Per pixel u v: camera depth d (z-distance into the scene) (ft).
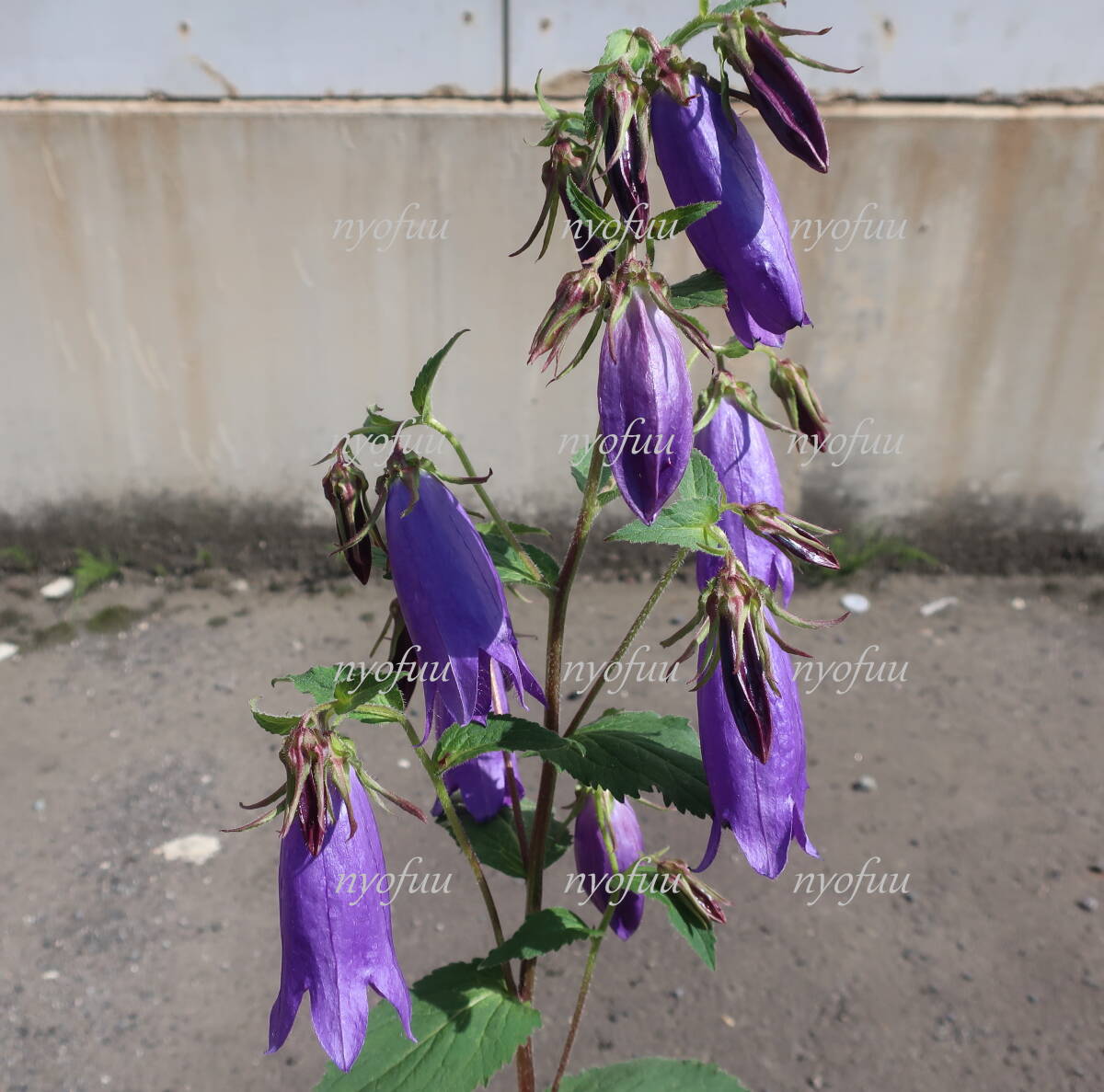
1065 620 2.91
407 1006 0.80
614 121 0.74
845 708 2.51
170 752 2.32
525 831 1.13
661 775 0.93
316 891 0.77
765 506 0.84
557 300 0.74
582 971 1.83
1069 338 2.95
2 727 2.39
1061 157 2.78
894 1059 1.66
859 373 2.98
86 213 2.77
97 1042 1.66
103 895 1.95
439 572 0.80
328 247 2.80
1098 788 2.25
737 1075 1.63
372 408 0.84
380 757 2.32
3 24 2.61
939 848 2.09
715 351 0.97
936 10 2.64
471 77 2.66
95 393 2.95
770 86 0.75
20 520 3.06
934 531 3.15
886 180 2.79
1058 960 1.84
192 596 2.96
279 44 2.64
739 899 1.98
